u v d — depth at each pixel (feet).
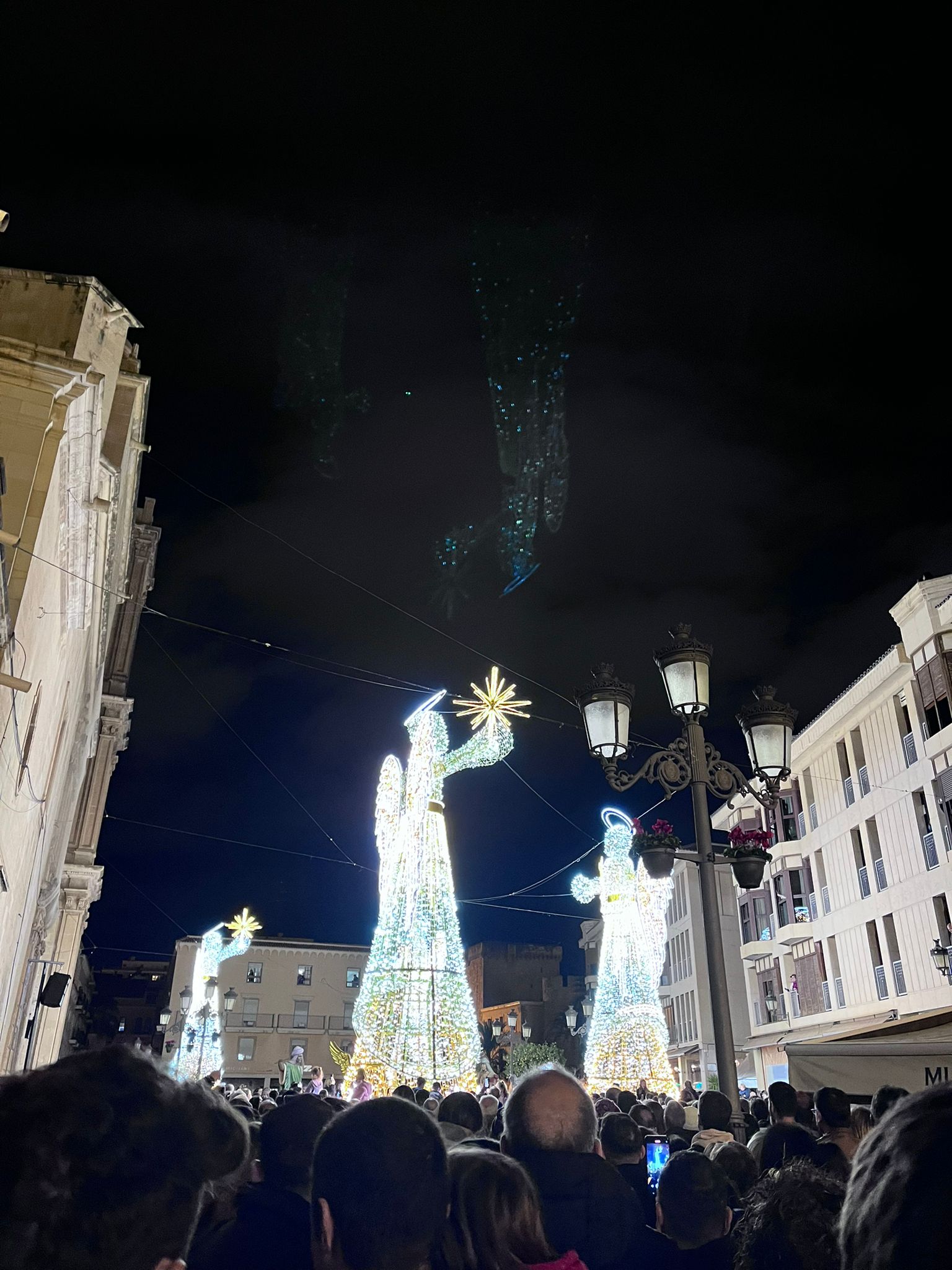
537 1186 11.98
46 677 36.60
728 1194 13.30
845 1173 15.46
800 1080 29.99
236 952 125.49
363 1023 48.91
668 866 27.40
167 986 218.38
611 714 28.60
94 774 89.20
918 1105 4.66
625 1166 17.81
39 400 30.58
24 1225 4.45
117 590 57.41
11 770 31.96
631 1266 11.63
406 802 52.65
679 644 29.71
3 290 34.63
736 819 127.85
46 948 75.61
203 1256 9.35
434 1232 7.57
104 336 36.68
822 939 105.29
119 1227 4.67
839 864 102.37
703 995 142.41
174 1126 5.22
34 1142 4.70
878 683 94.02
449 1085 47.24
